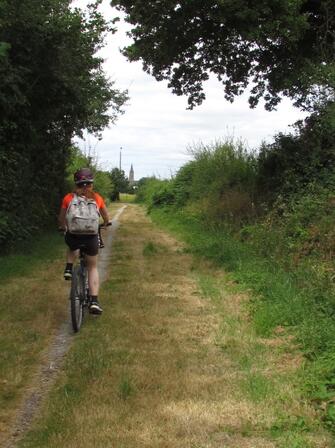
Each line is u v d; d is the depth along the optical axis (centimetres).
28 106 1311
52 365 534
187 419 404
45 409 431
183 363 528
